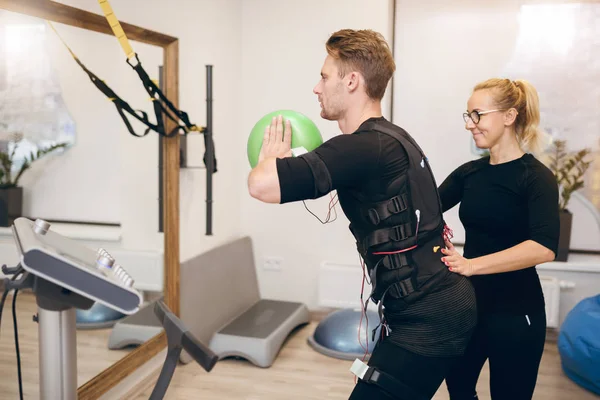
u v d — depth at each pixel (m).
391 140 1.43
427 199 1.48
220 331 3.33
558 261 3.57
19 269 1.15
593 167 3.60
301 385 2.94
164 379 1.18
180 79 3.14
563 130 3.61
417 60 3.78
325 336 3.42
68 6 2.23
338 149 1.37
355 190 1.45
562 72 3.58
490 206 1.82
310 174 1.33
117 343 2.66
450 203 1.98
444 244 1.55
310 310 4.00
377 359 1.49
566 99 3.59
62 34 2.24
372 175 1.41
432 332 1.45
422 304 1.46
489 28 3.66
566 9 3.54
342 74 1.50
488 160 1.92
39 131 2.16
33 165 2.13
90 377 2.48
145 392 2.78
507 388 1.80
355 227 1.52
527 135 1.85
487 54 3.68
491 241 1.85
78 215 2.37
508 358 1.77
